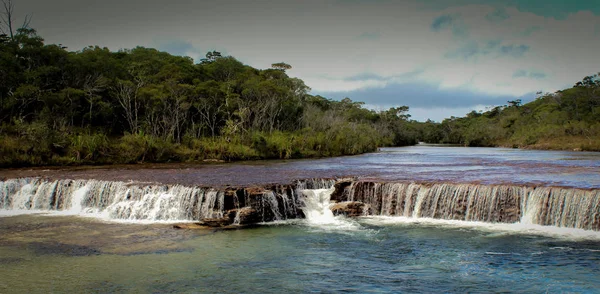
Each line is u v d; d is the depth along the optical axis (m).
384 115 192.62
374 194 32.72
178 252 22.34
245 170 50.31
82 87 84.00
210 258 21.39
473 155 86.75
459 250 22.52
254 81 101.94
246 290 17.39
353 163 63.06
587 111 157.25
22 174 44.12
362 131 121.69
